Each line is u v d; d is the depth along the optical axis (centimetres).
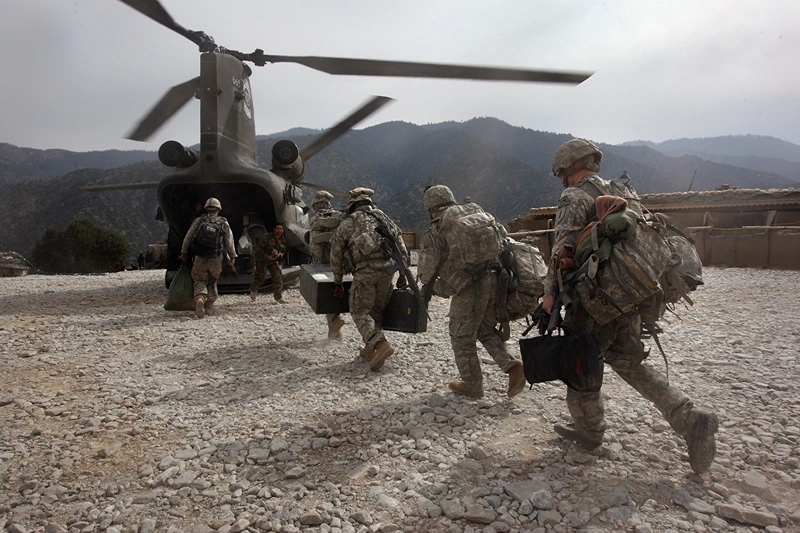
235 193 1100
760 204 1659
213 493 241
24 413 349
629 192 266
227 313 773
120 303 884
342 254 458
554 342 250
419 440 297
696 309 732
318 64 644
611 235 235
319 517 217
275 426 325
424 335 594
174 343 565
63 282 1305
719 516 213
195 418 341
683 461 264
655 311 255
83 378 434
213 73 897
